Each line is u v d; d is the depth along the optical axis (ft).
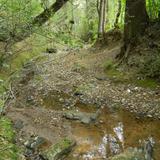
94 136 32.81
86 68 59.82
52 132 33.68
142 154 27.50
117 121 36.27
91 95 44.01
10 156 26.86
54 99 43.83
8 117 36.11
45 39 58.18
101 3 87.30
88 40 129.08
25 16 41.98
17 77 51.24
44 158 28.02
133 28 54.60
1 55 48.60
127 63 53.06
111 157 28.14
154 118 36.22
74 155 29.07
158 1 56.18
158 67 47.16
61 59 72.84
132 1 54.34
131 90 44.68
